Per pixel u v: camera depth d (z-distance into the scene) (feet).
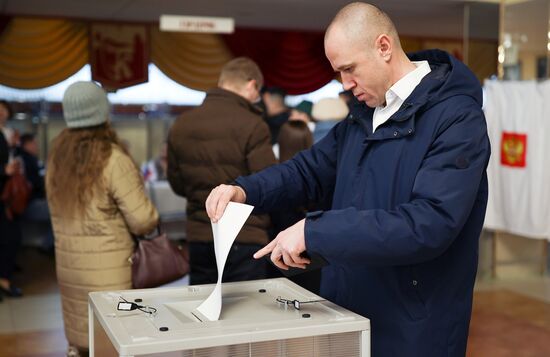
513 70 17.63
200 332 4.23
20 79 22.44
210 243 9.68
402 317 5.18
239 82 9.66
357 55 5.12
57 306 16.07
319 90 26.23
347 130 5.86
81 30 22.86
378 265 4.74
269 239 10.60
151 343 4.00
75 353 8.58
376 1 19.03
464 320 5.37
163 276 8.44
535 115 16.67
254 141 9.37
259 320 4.55
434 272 5.21
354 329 4.52
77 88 8.50
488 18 18.22
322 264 4.81
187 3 19.71
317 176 6.08
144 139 24.95
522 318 15.01
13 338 13.47
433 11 20.56
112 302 5.06
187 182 9.75
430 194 4.72
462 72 5.17
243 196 5.53
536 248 19.62
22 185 17.66
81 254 8.51
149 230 8.61
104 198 8.41
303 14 21.72
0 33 21.95
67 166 8.50
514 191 17.21
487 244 19.15
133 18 22.77
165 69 24.16
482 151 4.96
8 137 19.67
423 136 5.08
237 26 24.82
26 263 21.38
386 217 4.64
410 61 5.47
